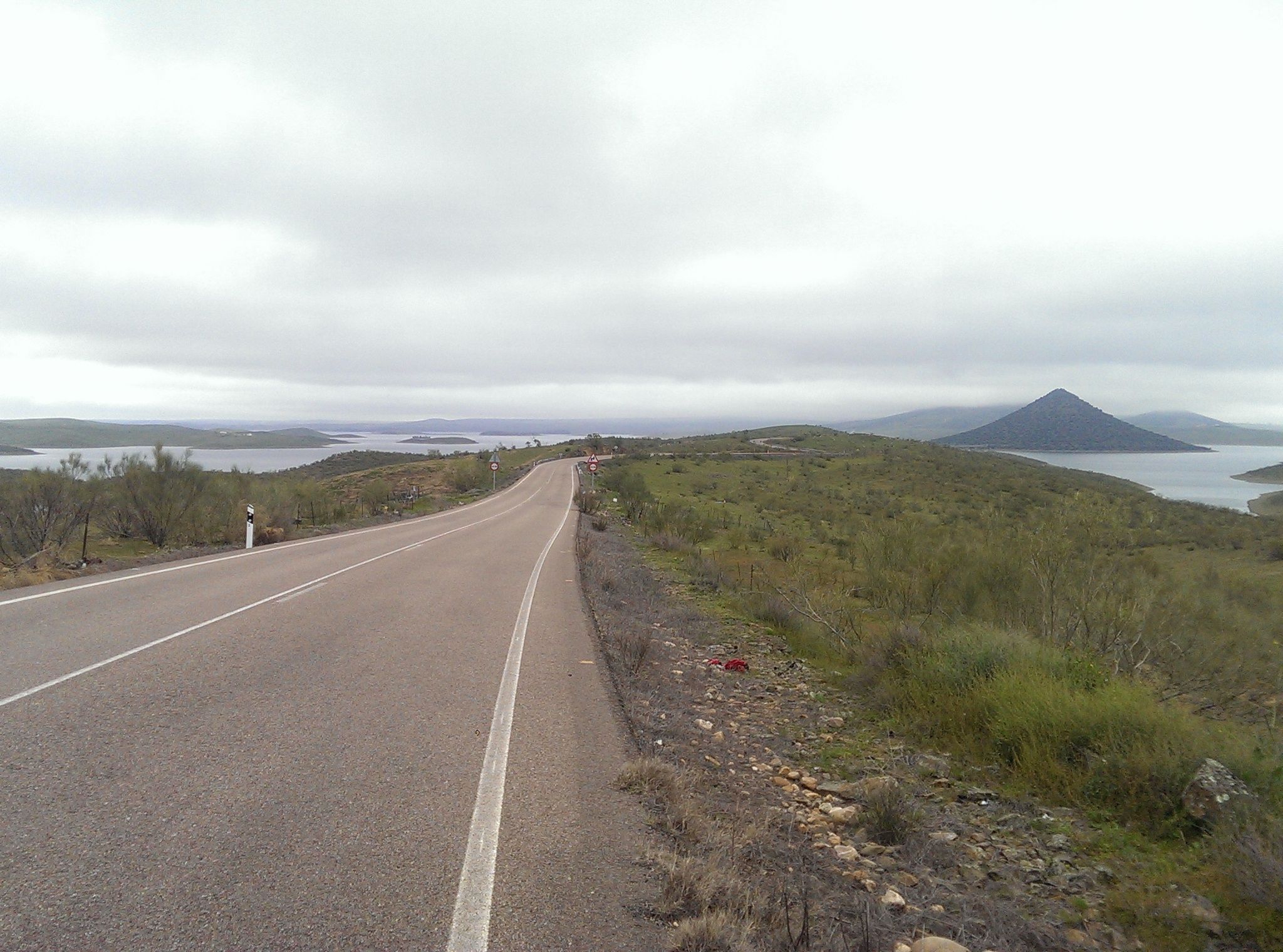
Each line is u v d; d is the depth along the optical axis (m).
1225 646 10.05
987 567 12.44
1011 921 4.09
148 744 5.07
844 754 7.29
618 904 3.51
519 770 5.14
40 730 5.19
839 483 64.88
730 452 99.00
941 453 93.81
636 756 5.73
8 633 8.12
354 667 7.60
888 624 11.99
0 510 22.78
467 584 14.50
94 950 2.83
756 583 19.58
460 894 3.46
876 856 5.00
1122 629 10.20
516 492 57.88
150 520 25.39
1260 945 3.92
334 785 4.61
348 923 3.14
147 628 8.72
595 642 10.09
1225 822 4.97
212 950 2.88
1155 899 4.41
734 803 5.47
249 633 8.81
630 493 47.38
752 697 9.38
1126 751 6.17
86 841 3.69
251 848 3.73
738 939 3.29
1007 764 6.90
